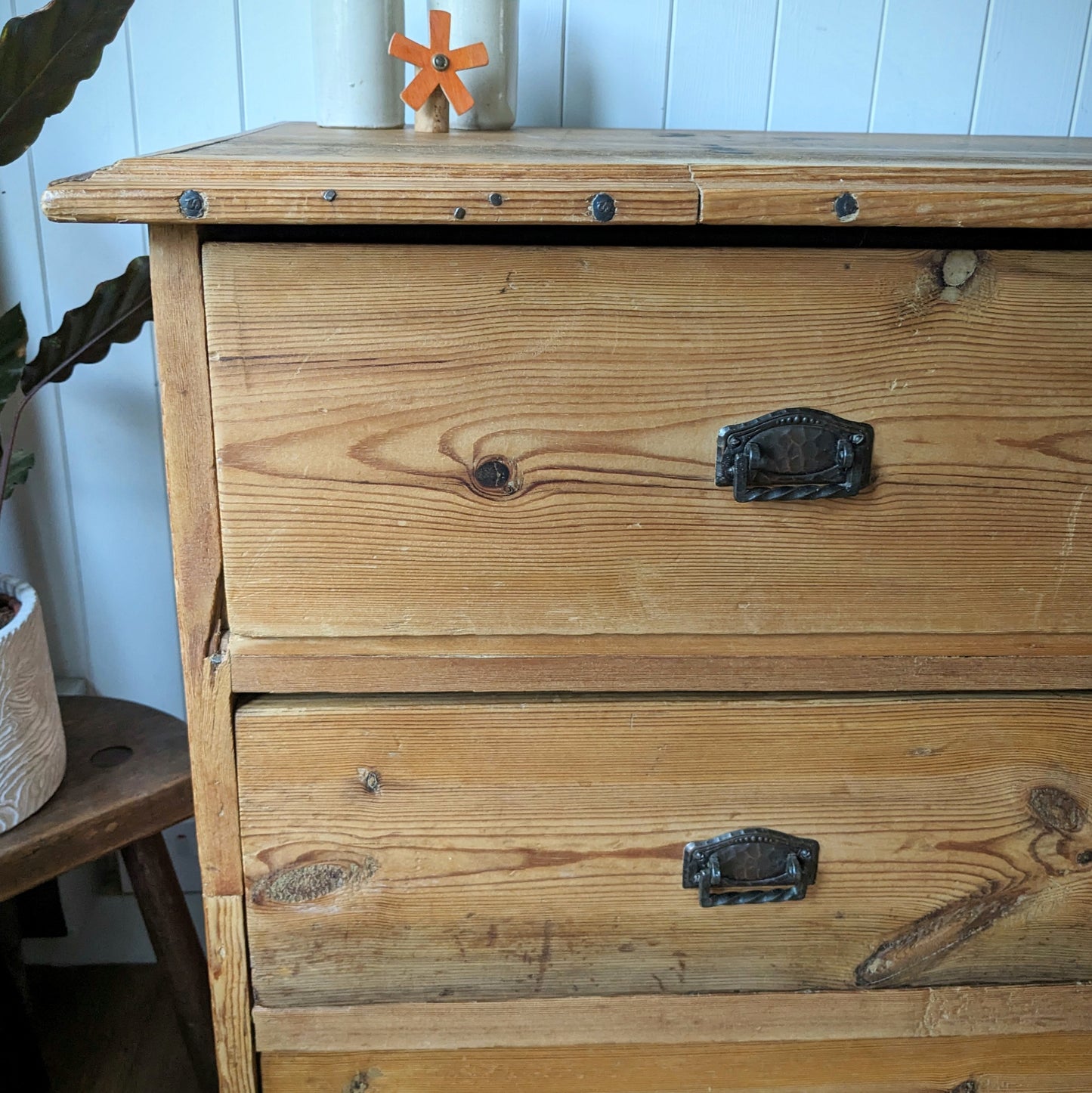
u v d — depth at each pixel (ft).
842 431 1.92
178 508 1.91
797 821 2.21
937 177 1.77
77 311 2.76
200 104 3.29
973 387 1.92
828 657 2.10
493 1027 2.25
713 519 1.97
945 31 3.28
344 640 2.02
